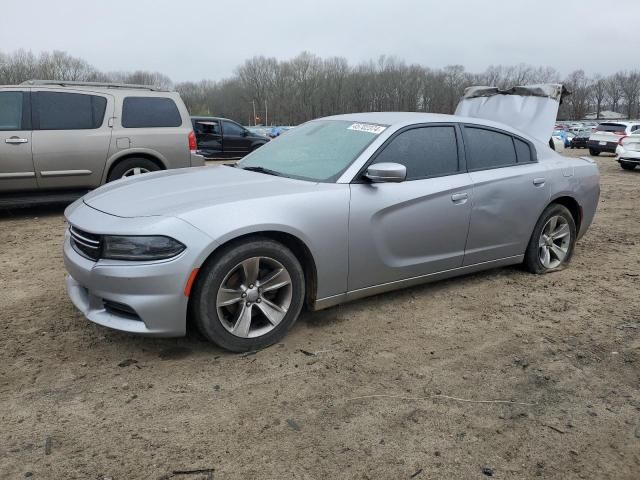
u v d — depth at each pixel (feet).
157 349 10.95
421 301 14.01
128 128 25.29
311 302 11.76
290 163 13.25
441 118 14.16
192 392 9.43
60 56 264.52
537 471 7.68
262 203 10.68
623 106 353.31
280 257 10.86
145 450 7.88
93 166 24.63
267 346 11.11
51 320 12.34
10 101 23.17
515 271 16.74
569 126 188.55
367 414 8.91
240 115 309.42
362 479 7.41
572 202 16.88
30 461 7.57
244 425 8.54
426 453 7.99
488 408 9.20
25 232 21.59
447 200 13.29
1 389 9.37
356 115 14.65
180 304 9.89
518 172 15.07
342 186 11.78
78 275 10.36
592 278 16.37
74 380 9.73
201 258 9.86
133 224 9.89
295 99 291.58
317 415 8.84
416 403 9.28
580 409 9.25
